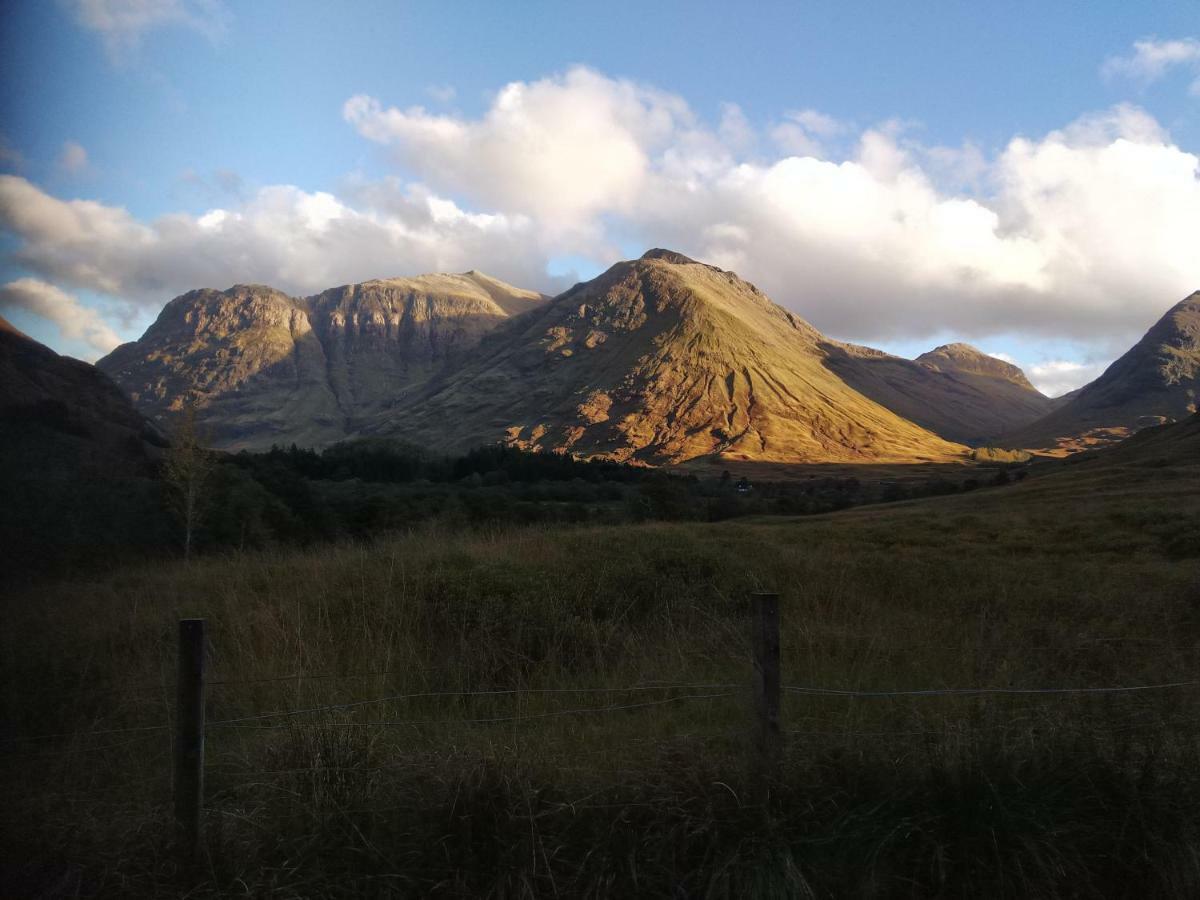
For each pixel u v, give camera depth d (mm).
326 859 3928
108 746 5148
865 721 5324
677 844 4062
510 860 3887
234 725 5621
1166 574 14305
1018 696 5691
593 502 65938
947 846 4137
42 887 3838
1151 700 5691
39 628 7945
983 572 13742
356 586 9250
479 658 7074
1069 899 4109
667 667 6840
